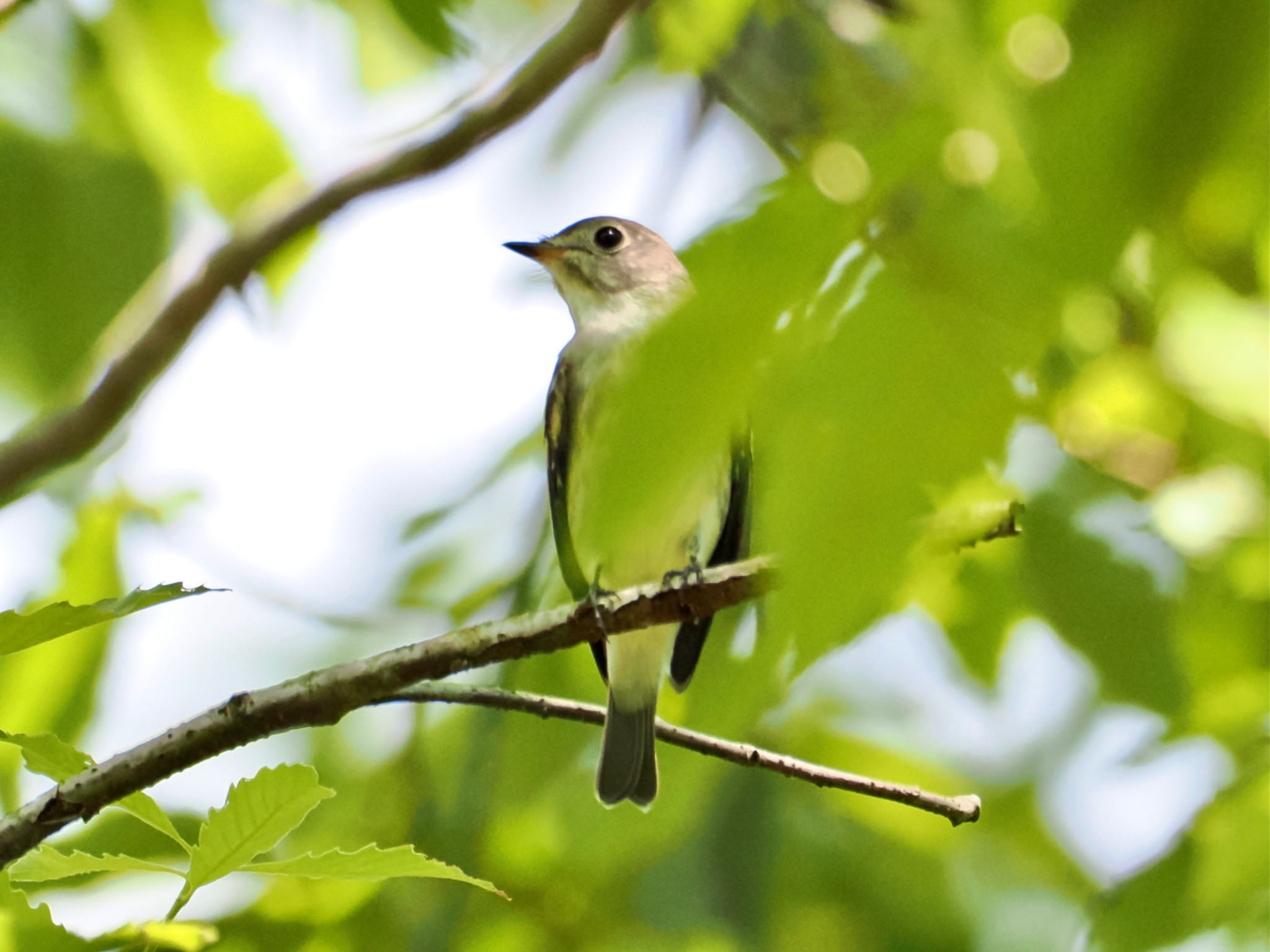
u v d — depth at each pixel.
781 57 5.85
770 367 1.61
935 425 1.59
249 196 7.59
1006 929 9.57
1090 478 6.13
